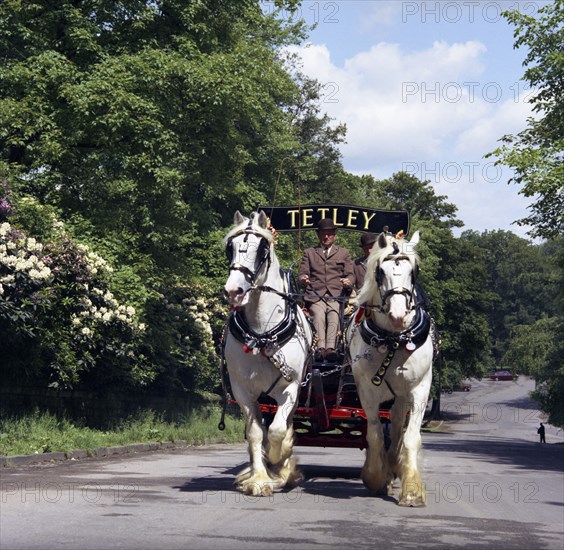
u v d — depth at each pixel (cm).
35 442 1549
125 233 2559
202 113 2511
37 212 1969
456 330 6894
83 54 2436
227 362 987
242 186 3644
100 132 2347
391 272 910
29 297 1700
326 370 1099
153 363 2536
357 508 868
